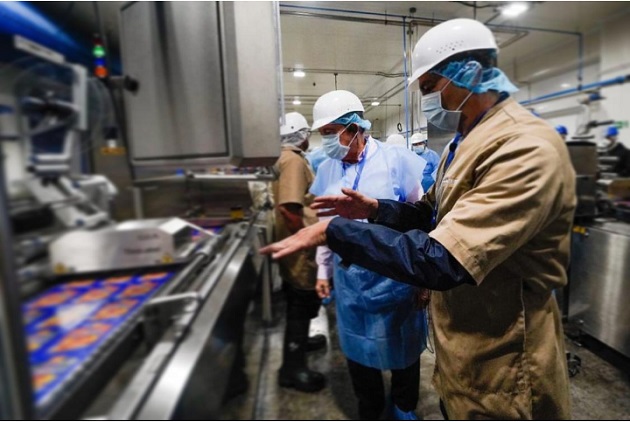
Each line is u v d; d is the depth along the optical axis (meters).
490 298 0.57
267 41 0.58
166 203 0.69
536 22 1.36
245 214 1.02
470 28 0.54
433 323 0.66
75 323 0.38
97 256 0.40
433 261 0.45
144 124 0.53
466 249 0.45
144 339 0.40
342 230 0.50
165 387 0.32
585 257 1.44
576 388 1.10
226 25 0.55
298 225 0.95
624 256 1.27
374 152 0.76
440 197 0.61
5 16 0.37
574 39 1.50
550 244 0.52
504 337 0.56
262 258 1.04
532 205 0.45
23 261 0.33
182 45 0.55
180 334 0.40
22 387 0.24
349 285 0.82
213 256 0.66
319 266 0.96
